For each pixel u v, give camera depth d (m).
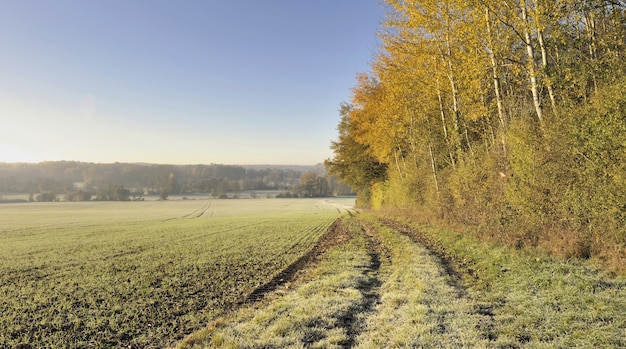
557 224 11.05
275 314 7.24
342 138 42.06
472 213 16.59
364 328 6.40
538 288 7.79
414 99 20.81
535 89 11.70
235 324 6.96
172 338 6.87
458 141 18.75
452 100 20.45
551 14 10.77
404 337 5.59
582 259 9.21
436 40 15.80
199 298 9.68
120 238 26.80
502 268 9.77
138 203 126.06
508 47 12.74
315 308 7.36
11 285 12.01
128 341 6.81
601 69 10.53
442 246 14.62
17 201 139.50
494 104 15.30
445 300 7.44
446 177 21.45
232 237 25.58
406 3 15.28
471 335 5.59
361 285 9.59
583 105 10.73
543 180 11.41
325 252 16.83
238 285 11.02
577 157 10.49
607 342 4.99
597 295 6.71
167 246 21.33
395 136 26.70
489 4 11.47
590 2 11.29
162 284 11.45
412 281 9.01
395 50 18.16
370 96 30.94
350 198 142.00
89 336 7.15
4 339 7.09
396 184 33.72
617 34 11.45
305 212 67.88
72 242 24.81
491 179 15.31
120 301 9.58
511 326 5.91
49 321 8.14
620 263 8.02
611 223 8.86
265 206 100.81
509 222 13.39
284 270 13.20
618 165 8.72
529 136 12.23
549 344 5.13
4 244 24.80
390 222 27.08
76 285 11.68
